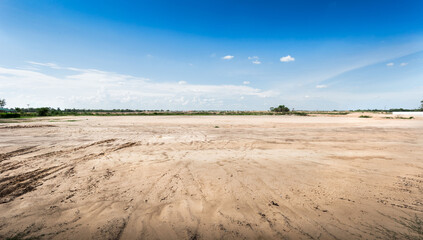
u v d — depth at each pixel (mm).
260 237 2170
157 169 4512
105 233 2207
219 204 2900
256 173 4246
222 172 4320
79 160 5242
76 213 2619
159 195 3191
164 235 2197
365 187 3484
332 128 14781
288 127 15703
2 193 3197
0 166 4660
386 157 5668
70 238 2111
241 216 2584
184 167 4668
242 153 6227
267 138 9500
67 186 3516
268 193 3266
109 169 4492
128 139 9023
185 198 3088
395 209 2730
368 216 2566
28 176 4004
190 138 9438
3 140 8445
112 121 22453
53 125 16375
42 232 2207
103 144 7664
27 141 8242
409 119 27422
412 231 2236
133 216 2568
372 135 10656
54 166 4688
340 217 2547
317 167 4684
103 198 3064
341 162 5137
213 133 11578
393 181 3758
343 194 3209
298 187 3504
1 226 2297
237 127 15703
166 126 16359
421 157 5656
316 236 2176
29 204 2840
